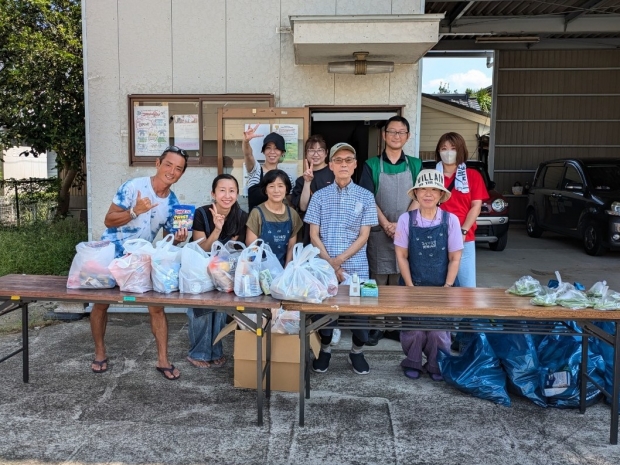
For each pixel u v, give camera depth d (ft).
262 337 10.71
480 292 11.21
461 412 11.08
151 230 12.64
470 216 13.85
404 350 13.02
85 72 17.26
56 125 28.27
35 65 27.32
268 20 16.89
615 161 31.32
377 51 15.08
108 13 17.10
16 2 27.96
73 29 29.04
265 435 10.09
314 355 12.86
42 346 14.98
